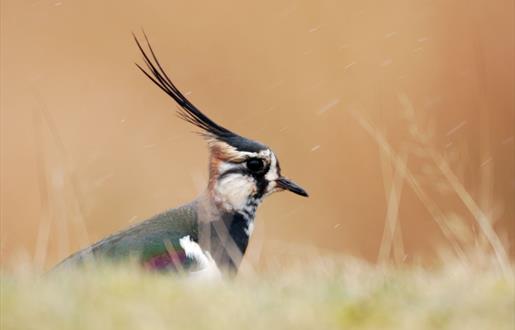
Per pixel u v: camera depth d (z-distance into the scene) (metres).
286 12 22.39
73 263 9.77
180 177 20.95
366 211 20.67
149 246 10.21
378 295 8.23
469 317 7.74
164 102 22.05
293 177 21.08
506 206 20.66
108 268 8.90
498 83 21.52
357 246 20.47
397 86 21.38
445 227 15.66
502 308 7.89
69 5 22.67
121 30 22.61
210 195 11.28
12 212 20.73
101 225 19.17
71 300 7.72
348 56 21.81
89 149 21.19
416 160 18.58
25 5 22.62
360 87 21.53
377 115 21.00
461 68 21.50
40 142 16.92
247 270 10.72
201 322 7.44
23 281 8.52
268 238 19.98
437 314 7.78
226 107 21.98
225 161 11.37
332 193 20.88
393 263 11.34
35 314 7.47
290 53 22.12
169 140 21.58
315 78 21.83
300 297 8.16
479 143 20.95
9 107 21.66
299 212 20.58
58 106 21.70
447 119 21.17
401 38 21.83
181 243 10.38
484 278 9.08
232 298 8.02
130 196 20.36
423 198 15.96
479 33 21.67
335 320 7.62
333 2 22.22
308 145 21.28
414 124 17.22
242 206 11.38
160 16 22.70
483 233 11.20
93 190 18.88
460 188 13.23
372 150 20.84
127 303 7.72
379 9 22.09
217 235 10.85
